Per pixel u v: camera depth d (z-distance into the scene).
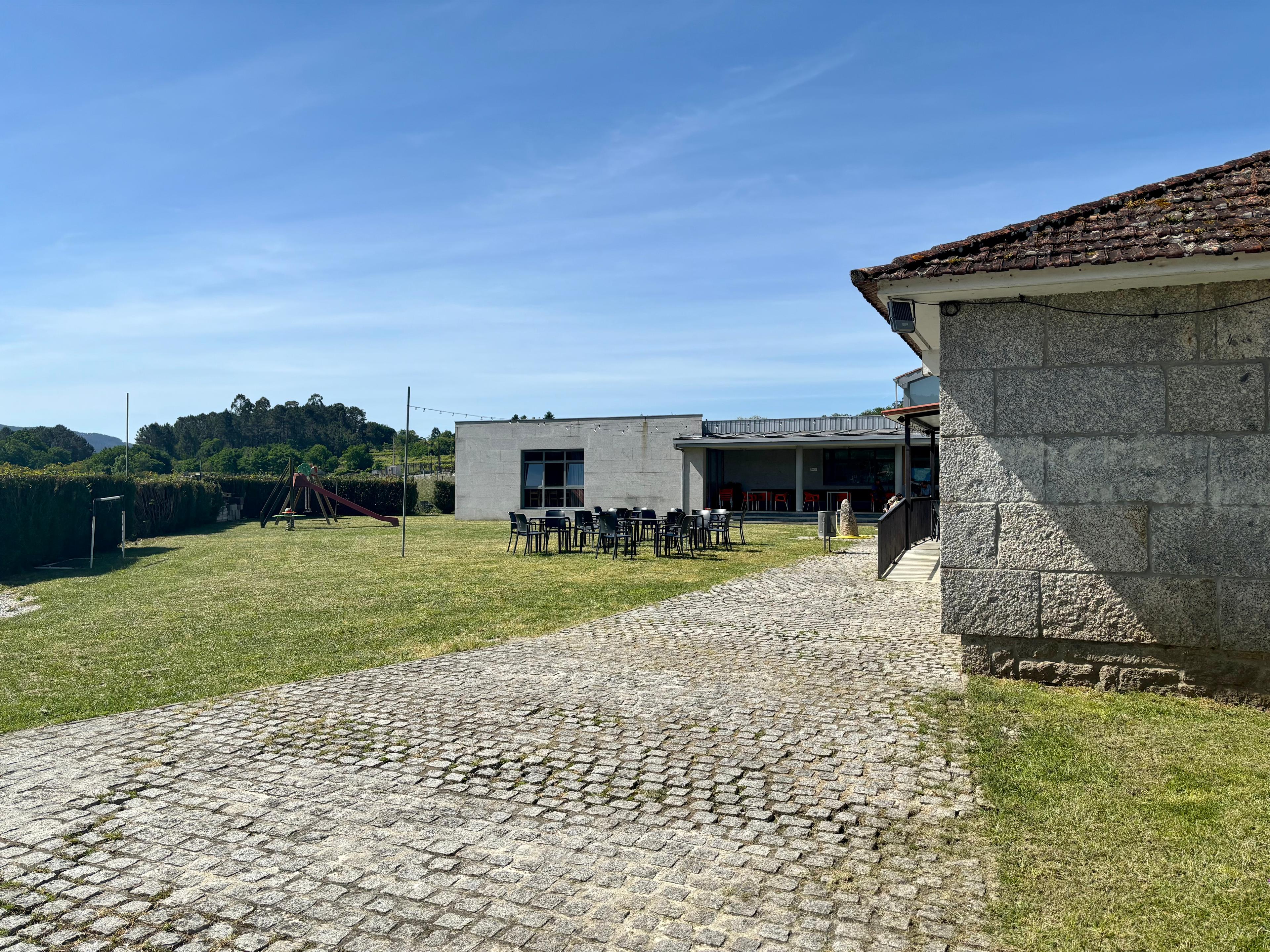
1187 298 5.20
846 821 3.58
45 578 13.51
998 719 4.85
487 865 3.25
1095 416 5.41
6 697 5.80
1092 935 2.67
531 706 5.41
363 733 4.91
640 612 9.06
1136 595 5.32
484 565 14.49
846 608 9.08
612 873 3.17
